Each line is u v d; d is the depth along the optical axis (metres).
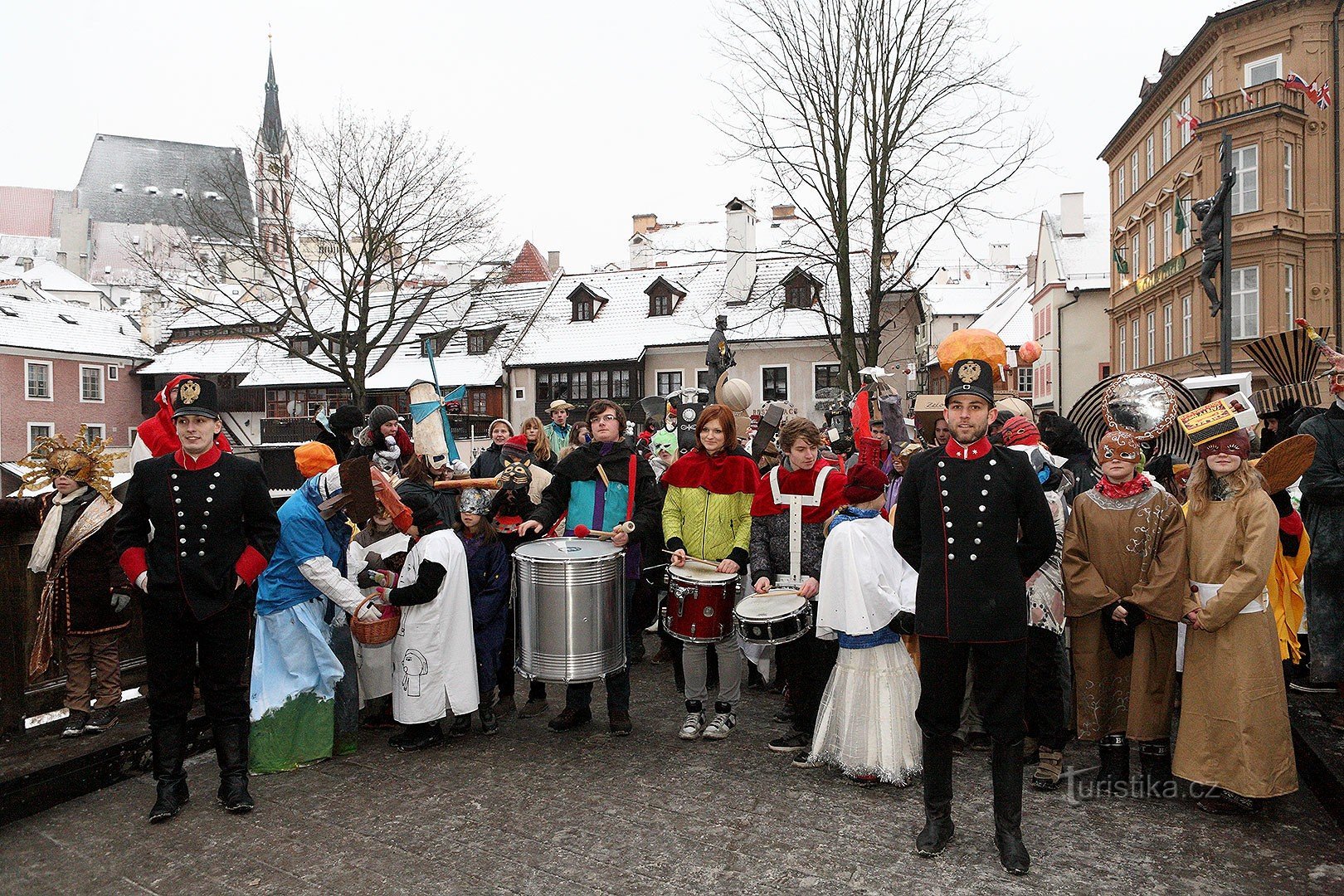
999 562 3.58
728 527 5.19
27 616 4.89
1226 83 25.11
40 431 43.16
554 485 5.57
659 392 37.75
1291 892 3.35
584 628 4.91
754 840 3.84
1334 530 4.72
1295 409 6.53
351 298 27.00
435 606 4.99
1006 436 4.92
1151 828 3.93
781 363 35.56
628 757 4.93
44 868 3.71
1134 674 4.29
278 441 40.12
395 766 4.85
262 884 3.54
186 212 32.06
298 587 4.82
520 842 3.86
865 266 33.09
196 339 47.31
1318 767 4.23
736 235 37.00
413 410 6.12
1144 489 4.26
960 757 4.89
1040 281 44.50
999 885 3.43
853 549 4.31
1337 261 23.61
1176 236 28.27
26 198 95.31
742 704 6.04
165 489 4.20
